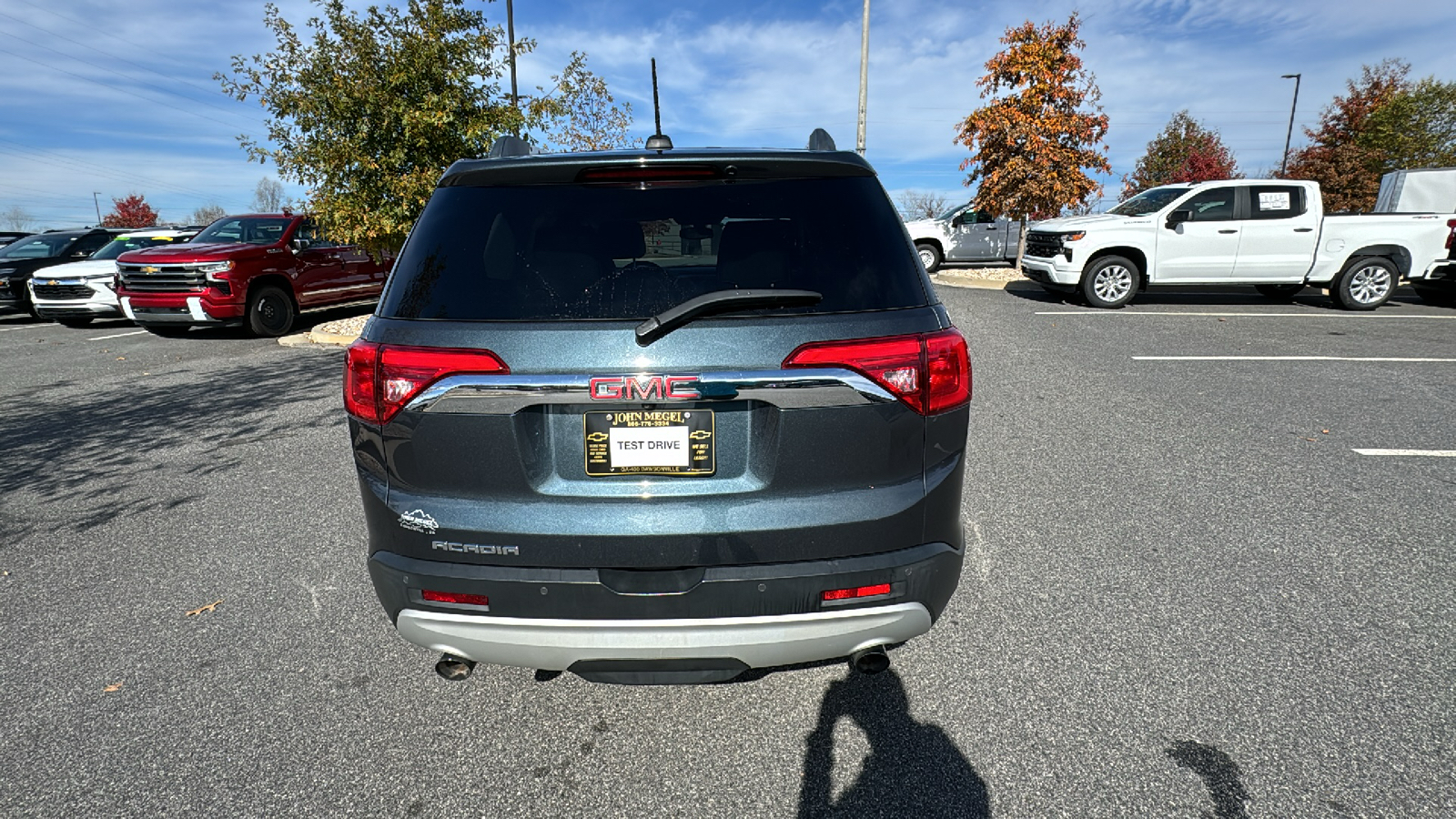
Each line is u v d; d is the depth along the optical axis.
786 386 1.89
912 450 2.01
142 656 2.77
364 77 8.80
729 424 1.95
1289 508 3.93
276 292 10.52
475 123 9.24
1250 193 11.39
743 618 1.97
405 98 9.11
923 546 2.07
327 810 2.06
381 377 1.96
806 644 2.02
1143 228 11.39
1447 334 9.06
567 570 1.97
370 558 2.10
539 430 1.95
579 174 2.12
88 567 3.48
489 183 2.16
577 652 2.00
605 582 1.96
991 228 19.03
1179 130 29.42
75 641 2.87
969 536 3.66
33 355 9.68
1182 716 2.36
